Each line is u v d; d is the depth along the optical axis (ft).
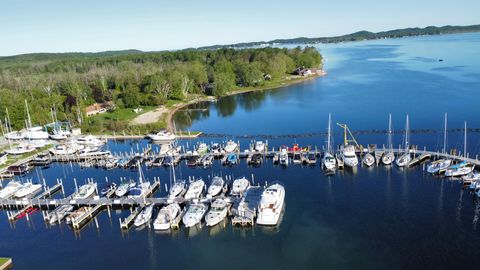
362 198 265.54
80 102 560.20
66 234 242.99
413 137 396.57
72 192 309.22
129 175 338.95
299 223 237.45
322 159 337.52
